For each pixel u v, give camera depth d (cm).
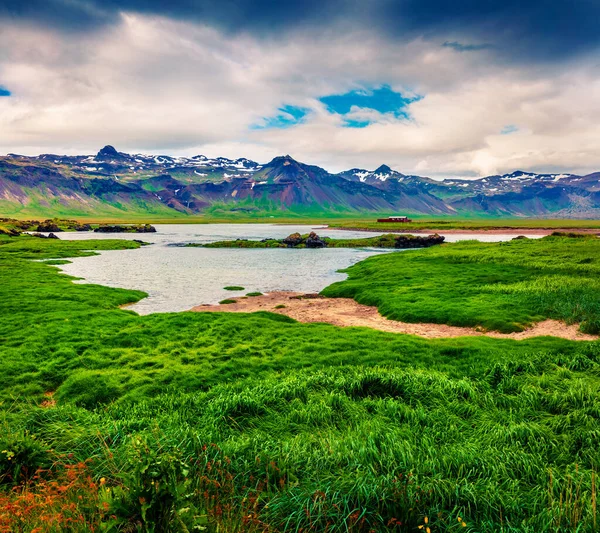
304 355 1962
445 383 1433
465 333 2484
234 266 6919
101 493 677
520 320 2548
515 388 1435
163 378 1634
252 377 1655
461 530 698
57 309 3127
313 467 872
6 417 1091
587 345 1875
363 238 14175
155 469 618
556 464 917
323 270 6384
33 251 8850
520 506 762
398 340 2198
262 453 911
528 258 5419
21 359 1884
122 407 1345
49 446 931
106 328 2520
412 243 12012
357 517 708
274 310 3381
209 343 2231
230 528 670
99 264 7056
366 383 1445
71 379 1636
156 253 9375
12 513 648
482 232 18800
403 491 757
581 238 8262
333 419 1188
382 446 943
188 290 4575
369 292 3903
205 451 911
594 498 718
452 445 994
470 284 3941
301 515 712
